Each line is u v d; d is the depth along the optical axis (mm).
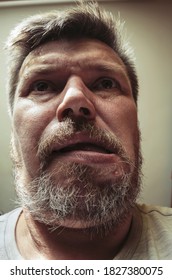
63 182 369
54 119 394
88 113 383
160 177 928
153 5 870
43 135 393
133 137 455
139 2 865
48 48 431
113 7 865
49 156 384
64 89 408
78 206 369
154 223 466
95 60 427
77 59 419
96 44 450
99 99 419
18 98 445
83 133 377
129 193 420
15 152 479
